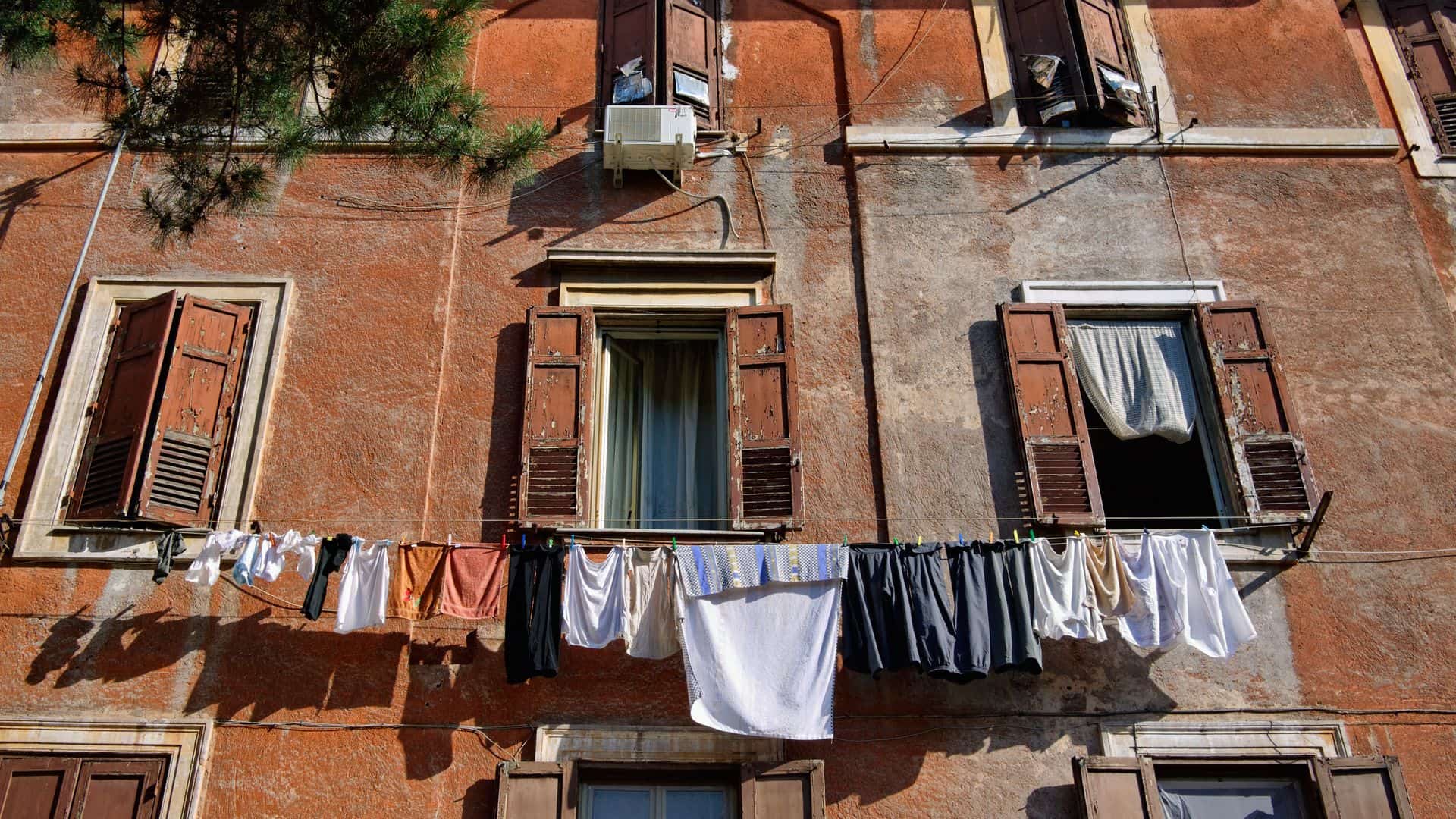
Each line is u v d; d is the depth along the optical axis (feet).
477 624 26.94
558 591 25.35
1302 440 29.12
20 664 26.13
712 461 30.37
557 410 29.25
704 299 31.40
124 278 31.04
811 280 31.76
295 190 32.63
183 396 28.78
